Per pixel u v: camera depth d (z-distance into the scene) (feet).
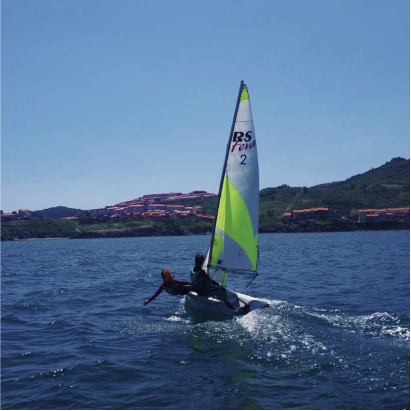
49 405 21.02
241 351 28.91
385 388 22.04
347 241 281.74
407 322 36.11
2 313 44.83
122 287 64.75
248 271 44.37
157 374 25.12
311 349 28.94
